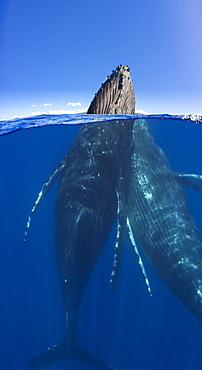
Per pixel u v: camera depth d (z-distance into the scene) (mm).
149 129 14367
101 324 11867
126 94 11070
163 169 12539
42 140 18578
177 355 10883
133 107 11461
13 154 20109
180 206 11602
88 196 10688
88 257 10398
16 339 12062
